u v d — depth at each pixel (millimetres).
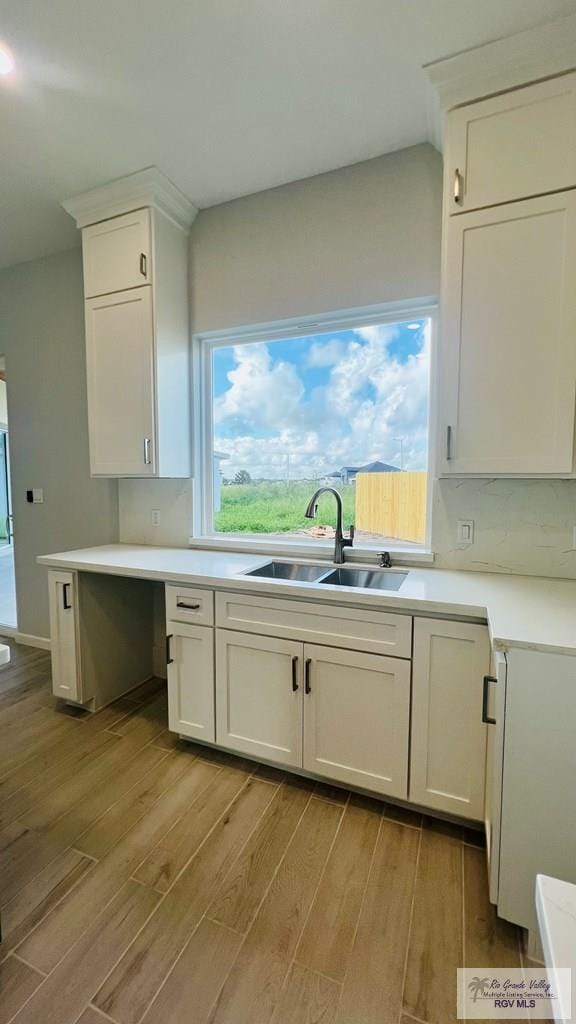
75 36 1438
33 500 3133
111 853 1462
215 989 1070
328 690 1685
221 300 2389
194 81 1605
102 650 2434
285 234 2221
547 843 1135
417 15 1367
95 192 2227
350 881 1364
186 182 2178
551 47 1402
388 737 1601
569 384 1475
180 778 1844
